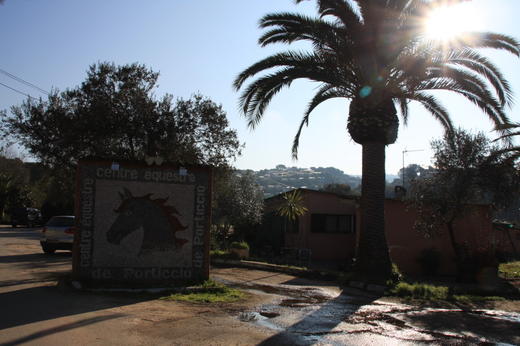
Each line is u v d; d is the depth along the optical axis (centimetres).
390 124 1422
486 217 1991
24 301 889
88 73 1998
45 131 1997
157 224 1144
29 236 3166
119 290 1027
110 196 1123
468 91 1433
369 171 1437
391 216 1986
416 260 1969
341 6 1376
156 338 666
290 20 1416
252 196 2550
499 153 1666
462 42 1370
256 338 690
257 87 1482
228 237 2608
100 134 1888
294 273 1595
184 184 1168
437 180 1714
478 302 1177
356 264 1430
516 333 803
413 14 1368
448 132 1677
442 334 771
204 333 705
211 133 2048
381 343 692
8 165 5362
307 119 1555
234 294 1081
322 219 2397
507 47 1354
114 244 1116
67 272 1359
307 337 711
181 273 1148
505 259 2478
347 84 1470
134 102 1925
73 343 618
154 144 1945
